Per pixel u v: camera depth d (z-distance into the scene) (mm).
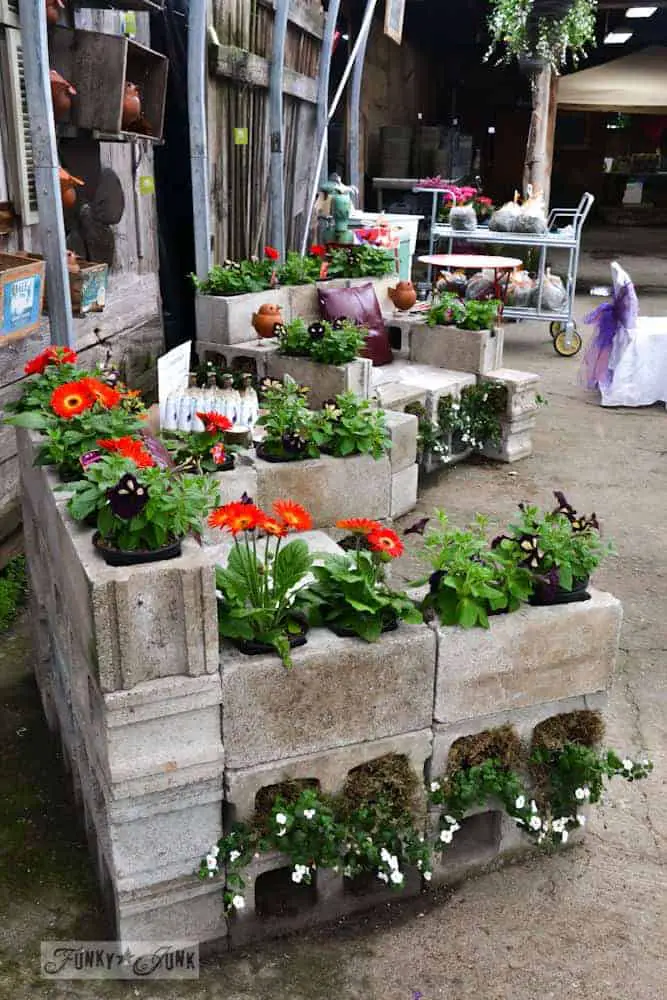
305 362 5660
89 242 6016
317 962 2658
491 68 21453
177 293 7957
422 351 6922
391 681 2654
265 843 2590
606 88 15039
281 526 2551
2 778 3404
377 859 2668
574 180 25781
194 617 2355
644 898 2900
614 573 5117
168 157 7539
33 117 4484
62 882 2945
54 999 2523
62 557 2773
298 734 2588
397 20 8656
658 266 16656
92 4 5488
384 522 4340
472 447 6754
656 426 7727
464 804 2809
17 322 4098
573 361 9844
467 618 2664
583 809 3068
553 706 2918
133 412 3748
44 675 3568
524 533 2879
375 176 16344
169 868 2562
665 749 3631
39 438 3303
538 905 2863
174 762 2445
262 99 8133
